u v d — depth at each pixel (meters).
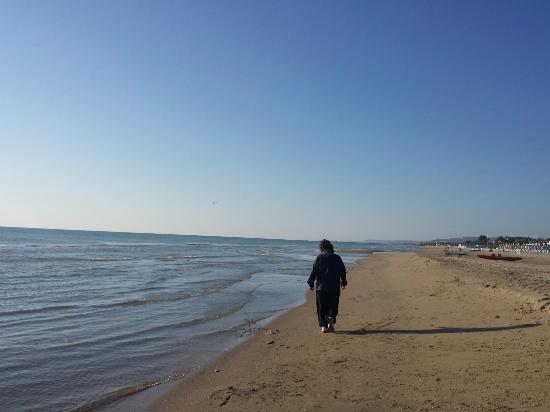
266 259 44.84
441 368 5.98
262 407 4.87
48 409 5.20
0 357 7.31
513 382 5.16
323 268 9.16
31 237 98.94
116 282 19.27
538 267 31.69
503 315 9.67
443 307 11.41
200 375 6.45
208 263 34.78
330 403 4.84
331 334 8.83
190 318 11.08
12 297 14.30
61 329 9.59
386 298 13.98
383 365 6.30
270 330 9.62
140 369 6.78
